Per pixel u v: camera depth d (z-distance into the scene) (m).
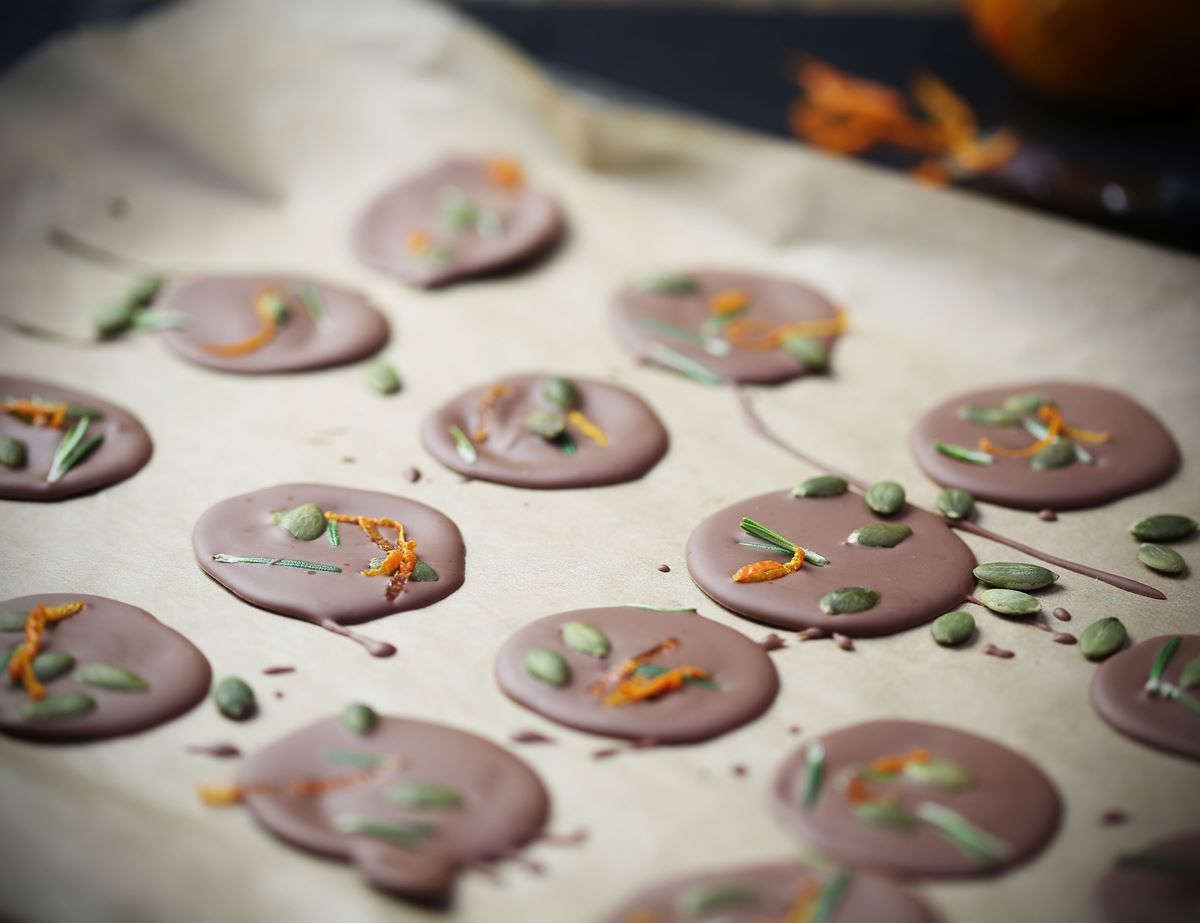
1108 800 0.32
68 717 0.32
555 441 0.39
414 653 0.34
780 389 0.41
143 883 0.30
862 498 0.38
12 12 0.53
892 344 0.42
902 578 0.36
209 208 0.46
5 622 0.34
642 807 0.31
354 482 0.38
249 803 0.31
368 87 0.49
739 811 0.31
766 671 0.34
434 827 0.31
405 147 0.48
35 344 0.42
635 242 0.46
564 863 0.31
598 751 0.32
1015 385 0.41
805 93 0.52
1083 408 0.40
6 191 0.45
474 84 0.49
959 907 0.30
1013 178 0.46
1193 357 0.41
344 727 0.33
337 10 0.49
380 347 0.42
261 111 0.48
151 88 0.47
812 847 0.31
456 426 0.40
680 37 0.55
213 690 0.33
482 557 0.36
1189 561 0.36
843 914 0.30
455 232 0.46
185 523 0.37
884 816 0.31
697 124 0.47
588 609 0.35
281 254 0.45
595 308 0.44
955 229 0.44
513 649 0.34
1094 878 0.30
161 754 0.32
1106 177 0.46
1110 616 0.35
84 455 0.38
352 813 0.31
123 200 0.46
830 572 0.36
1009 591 0.35
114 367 0.41
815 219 0.45
